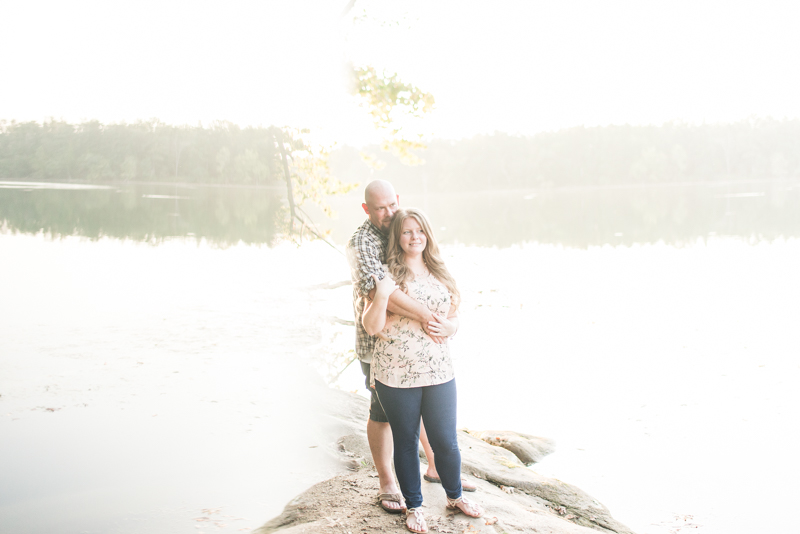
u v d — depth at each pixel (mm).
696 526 3637
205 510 2797
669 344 8742
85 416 4355
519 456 4684
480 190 79000
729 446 4953
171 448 3664
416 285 2648
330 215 13469
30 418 4289
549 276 15648
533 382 6910
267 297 11391
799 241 21125
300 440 3783
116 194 20906
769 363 7605
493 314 11188
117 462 3438
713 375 7152
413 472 2617
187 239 18641
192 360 6434
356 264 2664
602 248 21906
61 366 6000
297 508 2807
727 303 11648
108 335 7703
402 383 2586
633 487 4188
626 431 5328
